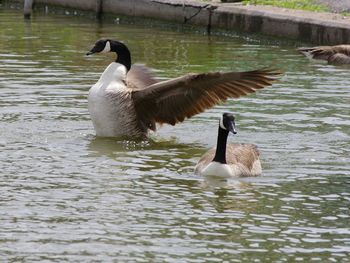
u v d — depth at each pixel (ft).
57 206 41.55
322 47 80.84
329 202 42.91
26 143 52.34
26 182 45.06
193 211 41.32
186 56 80.59
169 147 53.21
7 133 54.13
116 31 97.45
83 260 35.29
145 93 54.95
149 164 49.29
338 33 86.74
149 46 86.63
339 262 35.60
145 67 59.77
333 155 50.78
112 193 43.68
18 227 38.70
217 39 93.04
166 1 101.40
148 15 103.81
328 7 95.76
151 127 55.98
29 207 41.29
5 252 35.91
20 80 67.62
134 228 38.91
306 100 62.90
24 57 77.77
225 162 47.11
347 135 54.65
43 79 68.23
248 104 61.82
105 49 57.11
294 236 38.34
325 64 78.64
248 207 42.01
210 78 53.42
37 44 85.61
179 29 100.53
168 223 39.65
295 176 47.01
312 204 42.57
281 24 90.74
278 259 35.81
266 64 77.10
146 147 53.26
